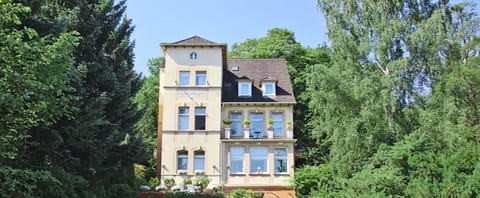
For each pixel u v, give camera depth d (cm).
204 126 3084
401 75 2631
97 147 1733
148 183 2853
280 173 3011
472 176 1823
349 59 2755
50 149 1471
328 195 2425
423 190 1850
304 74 4050
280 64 3572
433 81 2662
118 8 2342
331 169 2709
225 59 3341
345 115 2714
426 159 1956
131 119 2248
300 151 3744
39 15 1559
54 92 1211
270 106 3203
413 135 2136
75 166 1683
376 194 1917
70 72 1282
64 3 1886
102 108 1752
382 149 2228
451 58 2750
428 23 2598
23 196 1202
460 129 2414
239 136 3142
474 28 3512
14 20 1135
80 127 1577
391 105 2512
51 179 1276
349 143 2561
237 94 3266
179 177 2981
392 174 1972
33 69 1113
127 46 2308
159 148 3219
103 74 1927
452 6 3253
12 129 1143
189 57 3184
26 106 1159
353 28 2869
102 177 1898
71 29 1819
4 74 1088
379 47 2720
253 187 2983
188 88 3125
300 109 3988
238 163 3041
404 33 2703
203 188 2834
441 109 2512
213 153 3027
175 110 3088
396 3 2798
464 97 2795
